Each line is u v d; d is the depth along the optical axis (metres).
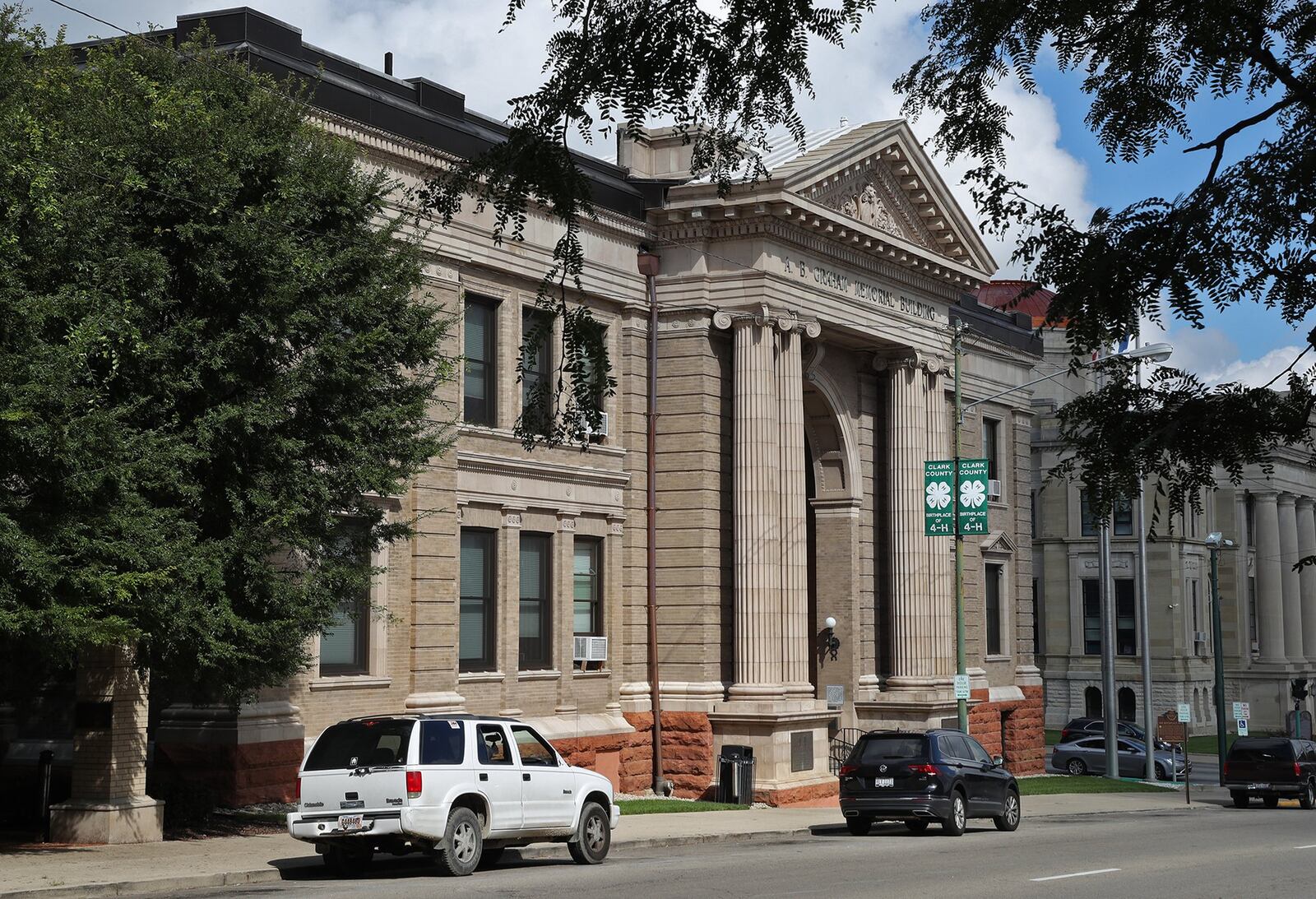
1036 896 16.97
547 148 9.84
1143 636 50.81
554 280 32.81
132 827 20.95
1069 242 7.77
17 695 23.66
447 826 18.09
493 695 31.20
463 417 31.11
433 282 30.22
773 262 35.56
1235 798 42.38
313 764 18.38
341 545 23.98
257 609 21.36
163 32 27.75
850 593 39.59
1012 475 48.97
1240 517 86.44
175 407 20.91
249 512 21.42
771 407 35.38
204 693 23.97
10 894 15.29
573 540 33.78
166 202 20.77
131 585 18.39
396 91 30.69
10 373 17.72
